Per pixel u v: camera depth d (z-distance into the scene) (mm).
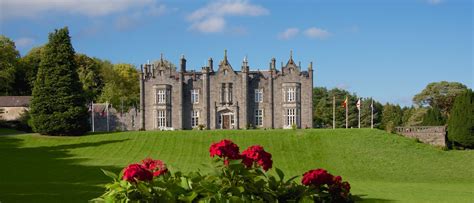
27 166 54281
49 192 33531
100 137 77812
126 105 139750
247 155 15469
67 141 76500
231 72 99750
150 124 101125
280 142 71438
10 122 105312
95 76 148625
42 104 80812
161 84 100312
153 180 13984
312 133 74375
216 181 14336
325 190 17422
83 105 83250
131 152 67750
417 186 46062
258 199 14508
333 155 65812
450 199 34750
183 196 13719
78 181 42281
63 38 83438
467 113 78438
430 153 66125
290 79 98875
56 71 81750
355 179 53781
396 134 75250
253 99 99688
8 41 127000
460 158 64188
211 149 14805
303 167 60750
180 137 75188
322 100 160125
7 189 35219
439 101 143375
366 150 67000
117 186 13742
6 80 122125
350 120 156375
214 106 99812
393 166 60844
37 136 79812
